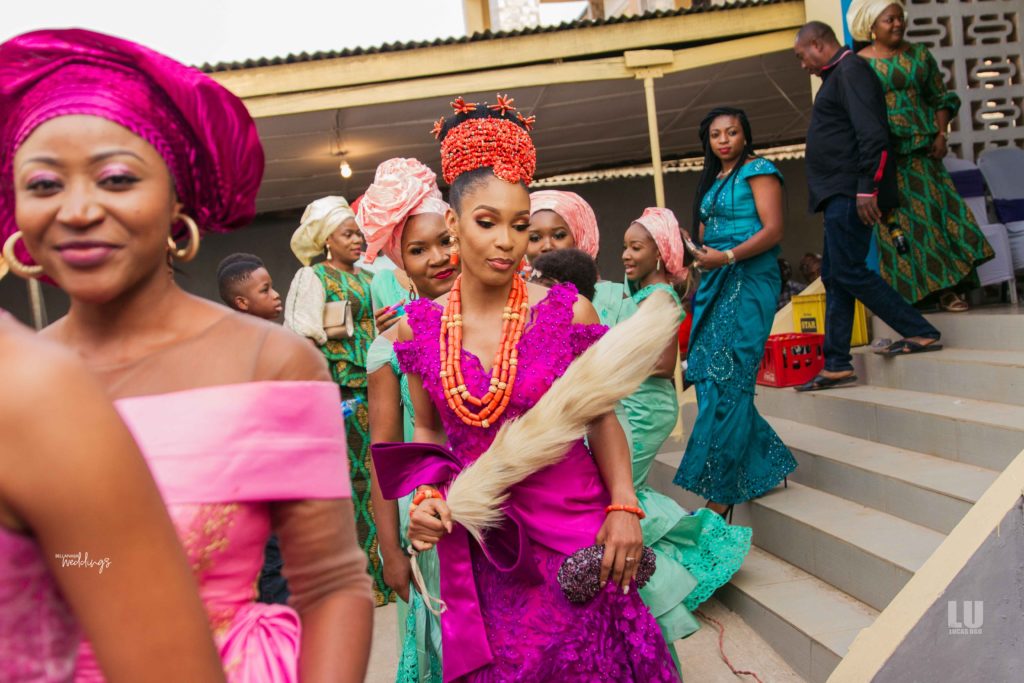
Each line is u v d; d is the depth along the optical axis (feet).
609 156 43.62
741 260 13.91
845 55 16.10
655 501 11.12
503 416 7.06
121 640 2.69
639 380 6.70
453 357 7.12
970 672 9.33
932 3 20.70
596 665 6.64
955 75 20.88
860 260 16.28
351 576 4.14
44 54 3.78
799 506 13.69
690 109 35.81
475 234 7.04
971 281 17.57
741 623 12.57
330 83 25.94
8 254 4.19
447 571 7.03
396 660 12.69
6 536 2.69
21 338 2.68
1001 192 19.40
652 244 13.12
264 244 43.78
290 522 4.02
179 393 3.79
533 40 26.48
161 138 3.92
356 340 14.97
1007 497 9.46
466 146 7.11
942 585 9.27
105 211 3.71
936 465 12.95
